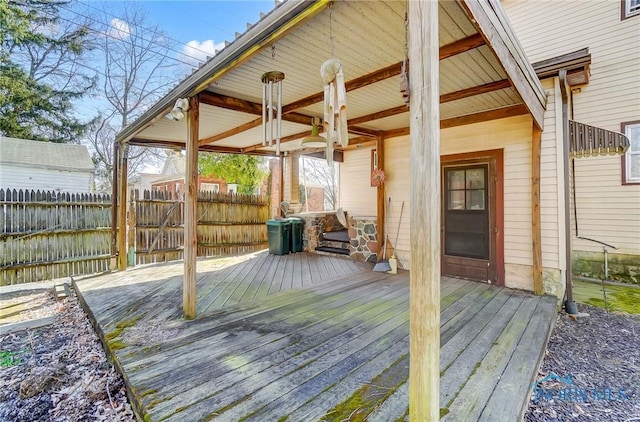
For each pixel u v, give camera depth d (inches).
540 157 161.9
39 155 502.6
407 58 65.3
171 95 139.3
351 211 294.7
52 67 597.6
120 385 91.7
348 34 96.4
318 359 92.7
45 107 582.9
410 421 55.5
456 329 114.9
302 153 313.6
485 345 101.3
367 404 70.9
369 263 249.3
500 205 178.2
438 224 54.9
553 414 78.3
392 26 92.0
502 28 96.3
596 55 232.2
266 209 340.5
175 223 273.4
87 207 243.3
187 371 86.1
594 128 151.6
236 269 229.9
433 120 54.7
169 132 212.4
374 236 249.3
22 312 164.1
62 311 163.9
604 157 224.2
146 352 98.3
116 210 236.5
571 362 105.2
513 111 170.4
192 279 130.0
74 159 531.5
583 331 131.4
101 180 669.9
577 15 242.7
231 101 151.4
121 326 121.3
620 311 156.7
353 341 105.2
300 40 99.9
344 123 84.7
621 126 220.5
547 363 104.6
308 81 132.9
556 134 157.8
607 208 223.1
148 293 169.0
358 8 82.4
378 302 148.7
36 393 90.0
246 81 132.8
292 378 82.3
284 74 124.6
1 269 207.6
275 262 257.1
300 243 313.4
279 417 66.6
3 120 533.3
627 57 220.1
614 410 79.8
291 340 106.4
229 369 87.0
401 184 227.5
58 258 229.8
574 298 180.7
